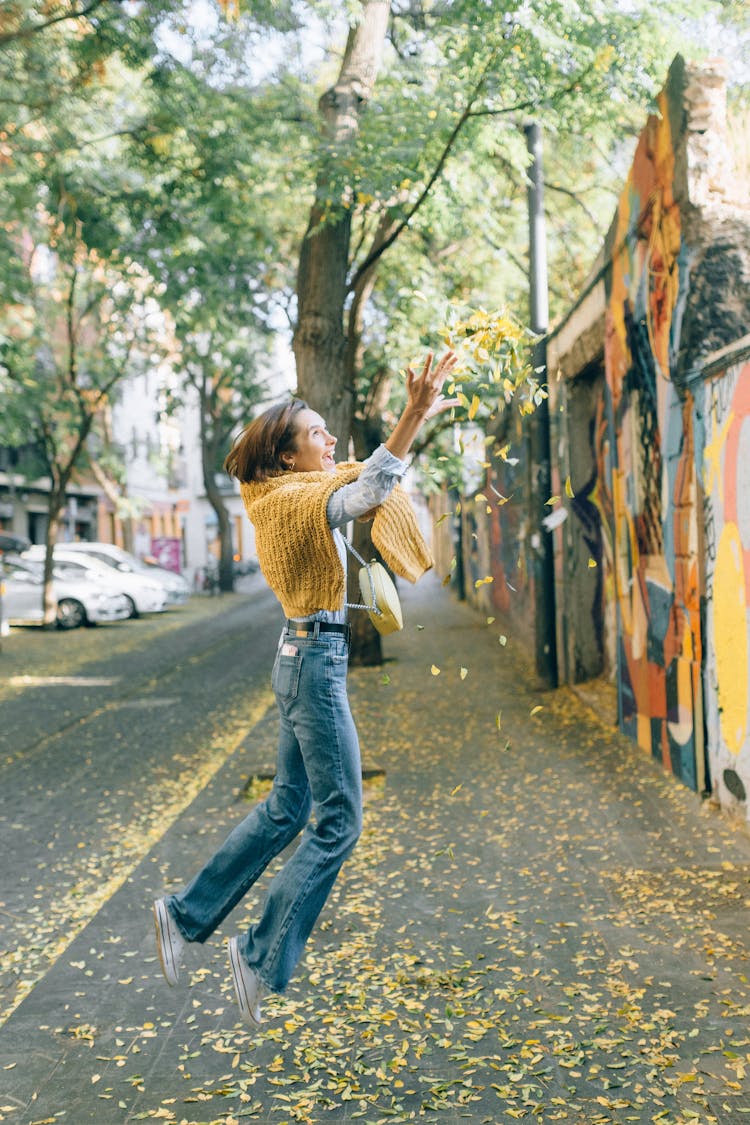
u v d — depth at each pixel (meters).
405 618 21.36
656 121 6.38
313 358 9.84
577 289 15.61
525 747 7.89
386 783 7.03
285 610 2.85
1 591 20.20
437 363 2.58
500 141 9.30
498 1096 2.92
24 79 8.17
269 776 7.23
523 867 5.05
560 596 11.39
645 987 3.59
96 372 21.52
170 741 9.27
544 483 10.82
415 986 3.74
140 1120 2.89
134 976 3.97
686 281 5.90
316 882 2.81
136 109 10.04
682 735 6.34
